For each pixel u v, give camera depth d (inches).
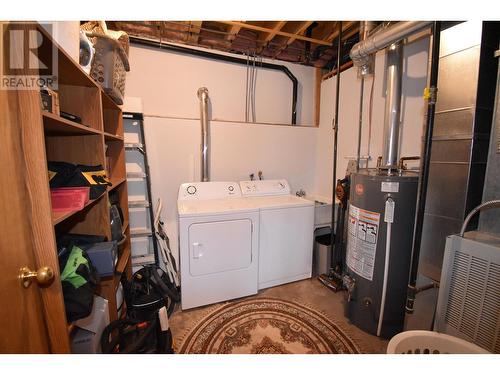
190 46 102.7
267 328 68.5
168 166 98.0
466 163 54.2
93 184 44.2
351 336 65.8
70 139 52.3
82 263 37.6
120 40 61.4
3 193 26.4
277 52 109.4
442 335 43.4
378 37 64.4
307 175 124.9
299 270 92.2
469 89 53.3
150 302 67.2
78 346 42.5
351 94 104.0
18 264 28.1
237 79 112.3
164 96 101.6
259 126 112.2
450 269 49.7
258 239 83.0
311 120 128.4
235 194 96.7
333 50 106.6
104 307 49.4
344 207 88.6
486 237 50.1
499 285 42.5
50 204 30.3
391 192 60.2
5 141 26.7
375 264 63.6
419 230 55.7
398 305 63.4
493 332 43.3
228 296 79.9
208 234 75.0
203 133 97.3
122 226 70.2
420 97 75.6
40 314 31.4
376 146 92.0
